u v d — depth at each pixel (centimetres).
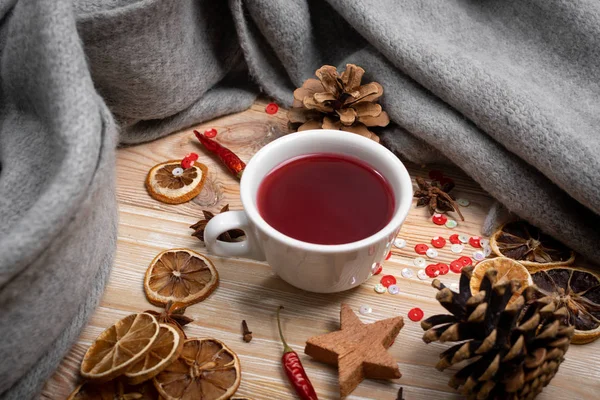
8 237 43
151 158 62
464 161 58
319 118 62
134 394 48
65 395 49
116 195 56
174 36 58
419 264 56
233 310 53
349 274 50
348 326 50
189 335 52
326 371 50
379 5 62
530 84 58
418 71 59
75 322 51
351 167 54
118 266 55
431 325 47
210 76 64
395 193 51
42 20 49
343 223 51
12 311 45
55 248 45
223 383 49
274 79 67
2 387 47
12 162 50
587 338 51
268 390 49
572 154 53
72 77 48
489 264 54
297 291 54
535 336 46
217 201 59
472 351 45
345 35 67
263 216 51
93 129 47
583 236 55
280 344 52
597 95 58
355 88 60
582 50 59
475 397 46
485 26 62
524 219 57
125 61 57
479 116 56
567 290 53
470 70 57
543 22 60
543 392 49
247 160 62
